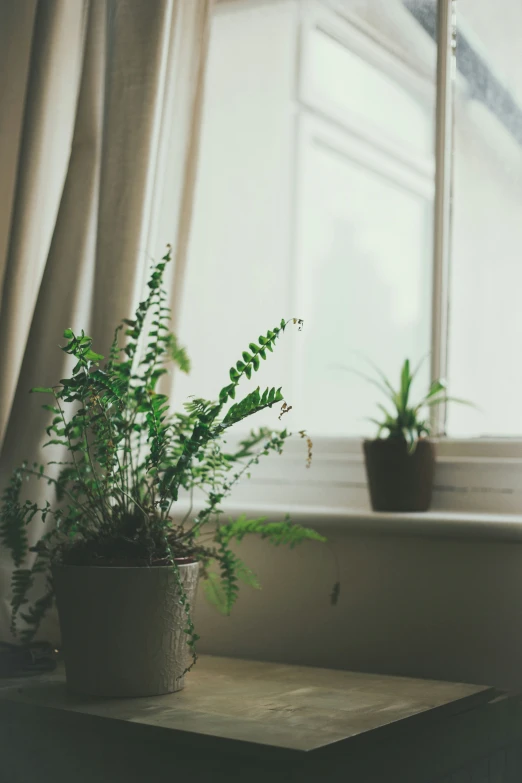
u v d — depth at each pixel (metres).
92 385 0.98
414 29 1.62
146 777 0.83
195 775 0.80
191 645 0.94
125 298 1.21
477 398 1.45
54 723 0.89
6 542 1.07
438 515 1.18
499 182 1.46
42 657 1.10
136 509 1.02
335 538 1.23
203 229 1.74
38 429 1.20
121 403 1.04
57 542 1.21
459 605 1.14
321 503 1.38
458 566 1.14
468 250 1.47
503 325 1.46
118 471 1.04
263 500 1.43
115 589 0.94
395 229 2.20
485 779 1.00
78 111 1.28
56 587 0.98
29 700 0.93
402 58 1.77
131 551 0.99
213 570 1.29
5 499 1.07
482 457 1.31
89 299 1.25
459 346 1.46
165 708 0.89
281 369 2.12
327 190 2.21
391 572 1.19
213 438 1.01
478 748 0.97
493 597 1.12
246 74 1.81
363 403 2.12
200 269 1.72
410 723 0.85
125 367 1.06
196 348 1.66
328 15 1.76
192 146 1.32
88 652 0.95
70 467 1.22
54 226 1.26
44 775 0.90
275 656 1.25
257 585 1.14
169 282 1.30
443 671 1.14
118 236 1.22
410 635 1.17
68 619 0.96
